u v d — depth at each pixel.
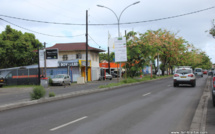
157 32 47.09
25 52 45.81
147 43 32.56
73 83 37.84
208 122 7.68
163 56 53.78
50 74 40.25
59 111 10.24
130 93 17.45
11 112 10.38
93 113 9.51
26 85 33.22
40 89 14.34
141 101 12.88
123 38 27.97
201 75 54.34
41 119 8.52
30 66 41.72
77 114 9.37
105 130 6.77
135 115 8.98
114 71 65.12
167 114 9.17
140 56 32.19
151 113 9.38
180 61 63.03
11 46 45.00
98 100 13.80
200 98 14.06
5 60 47.41
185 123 7.66
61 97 15.67
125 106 11.21
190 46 60.88
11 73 34.88
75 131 6.69
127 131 6.66
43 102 13.84
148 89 20.55
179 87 22.33
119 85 25.16
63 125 7.46
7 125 7.65
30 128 7.15
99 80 46.94
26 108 11.50
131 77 33.69
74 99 14.83
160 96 15.17
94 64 49.03
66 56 47.16
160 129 6.89
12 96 18.95
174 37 51.94
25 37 47.41
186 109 10.30
